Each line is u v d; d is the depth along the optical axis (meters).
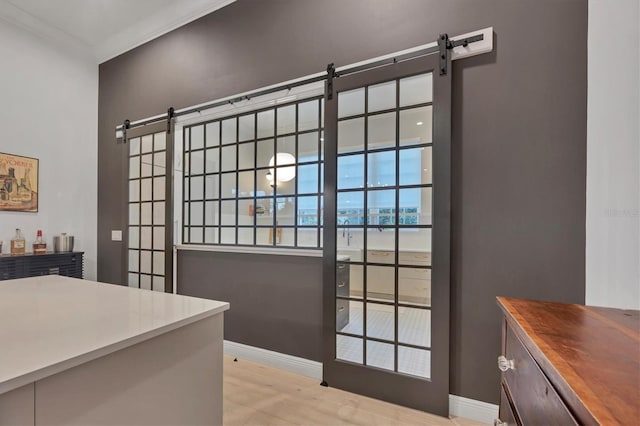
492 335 1.67
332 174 2.09
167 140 2.95
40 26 3.05
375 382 1.89
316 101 2.46
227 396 1.91
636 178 1.08
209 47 2.74
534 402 0.72
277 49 2.38
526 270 1.60
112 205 3.45
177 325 0.92
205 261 2.71
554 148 1.55
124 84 3.36
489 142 1.69
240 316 2.50
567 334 0.76
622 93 1.14
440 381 1.72
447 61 1.73
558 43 1.54
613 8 1.20
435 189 1.76
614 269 1.17
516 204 1.63
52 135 3.21
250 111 2.66
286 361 2.27
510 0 1.64
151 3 2.76
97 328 0.85
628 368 0.58
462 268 1.74
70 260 3.10
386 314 1.94
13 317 0.95
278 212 3.61
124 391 0.79
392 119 1.95
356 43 2.06
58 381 0.66
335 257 2.06
